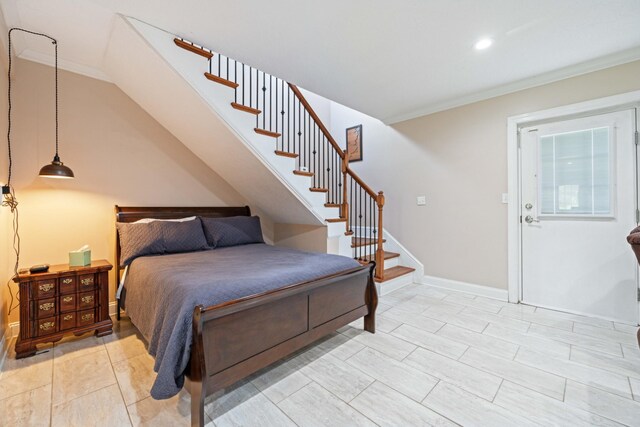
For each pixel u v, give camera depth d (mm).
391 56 2506
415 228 3980
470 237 3473
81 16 1995
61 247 2605
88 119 2754
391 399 1637
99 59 2602
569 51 2420
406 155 4051
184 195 3373
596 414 1510
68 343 2293
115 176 2902
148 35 2070
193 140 3053
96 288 2398
